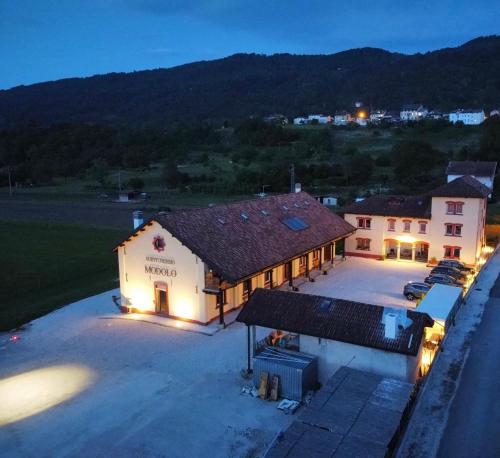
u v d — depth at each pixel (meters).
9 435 22.22
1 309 41.03
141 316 37.34
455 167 78.06
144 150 160.75
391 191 91.12
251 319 26.36
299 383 23.75
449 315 30.83
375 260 53.12
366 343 23.42
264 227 42.72
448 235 49.56
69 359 30.45
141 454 20.55
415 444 20.25
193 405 24.20
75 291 45.44
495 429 21.22
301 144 140.62
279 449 17.30
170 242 35.66
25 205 98.94
